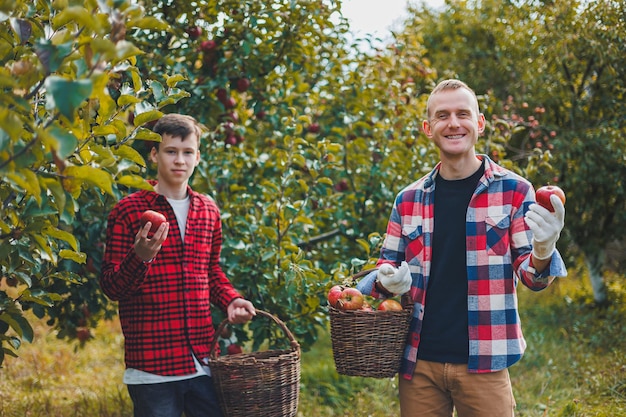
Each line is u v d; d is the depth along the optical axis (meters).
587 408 4.21
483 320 2.37
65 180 1.88
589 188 7.20
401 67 5.13
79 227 3.62
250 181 4.40
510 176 2.44
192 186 4.16
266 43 4.33
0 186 2.14
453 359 2.40
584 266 8.42
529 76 7.50
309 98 4.79
